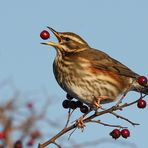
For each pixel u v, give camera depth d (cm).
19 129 715
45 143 781
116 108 859
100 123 865
